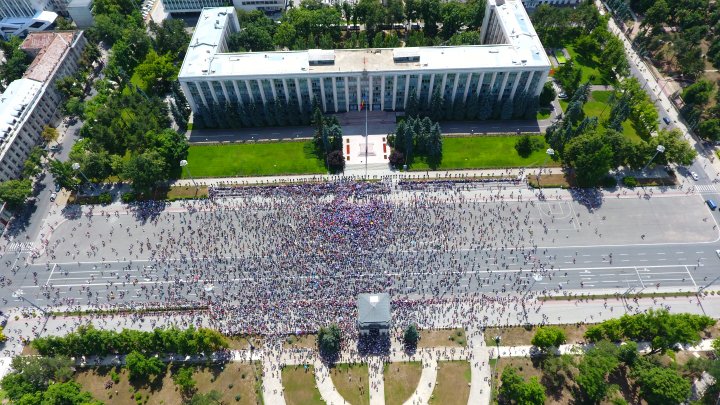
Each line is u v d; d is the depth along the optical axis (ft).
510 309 515.50
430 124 653.30
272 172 653.71
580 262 552.82
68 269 558.97
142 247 574.56
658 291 530.27
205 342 465.47
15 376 456.86
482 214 595.88
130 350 486.79
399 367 479.41
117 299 529.45
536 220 590.96
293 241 566.77
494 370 476.95
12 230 600.39
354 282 530.27
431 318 508.53
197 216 603.26
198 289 531.50
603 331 480.64
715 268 549.54
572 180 635.25
